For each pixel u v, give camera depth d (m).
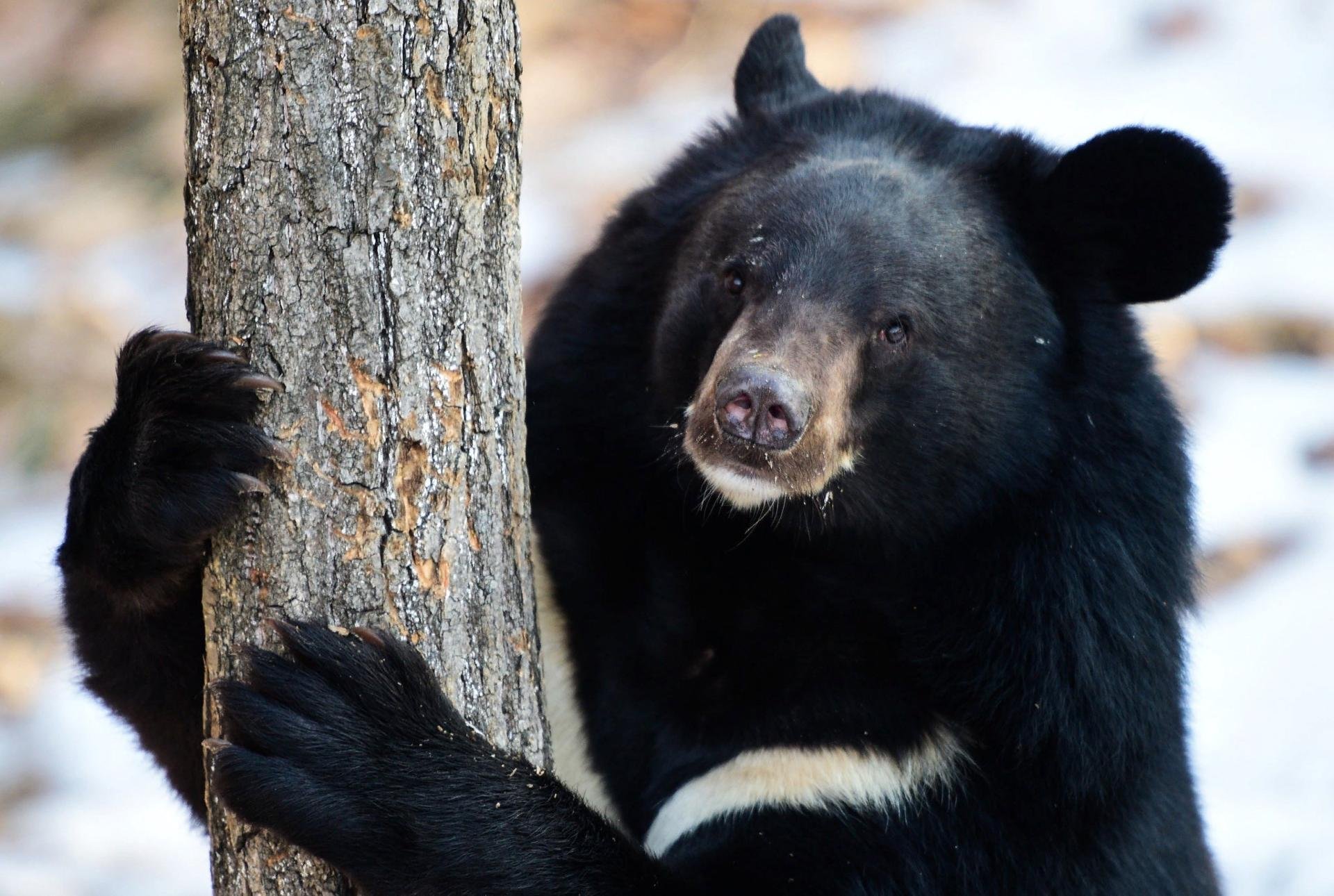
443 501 6.46
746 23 25.20
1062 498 8.10
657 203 8.96
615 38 25.34
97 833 15.51
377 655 6.41
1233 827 14.76
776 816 7.95
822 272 7.85
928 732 8.12
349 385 6.26
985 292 8.10
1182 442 8.47
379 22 6.09
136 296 22.39
